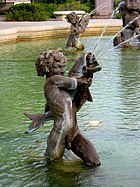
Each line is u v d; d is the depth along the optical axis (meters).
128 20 14.02
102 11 27.84
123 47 13.90
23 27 17.69
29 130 4.57
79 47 13.93
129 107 6.88
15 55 13.11
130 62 11.23
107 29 19.98
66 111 4.43
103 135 5.56
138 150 5.02
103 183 4.16
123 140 5.37
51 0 32.66
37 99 7.52
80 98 4.54
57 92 4.39
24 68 10.66
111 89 8.13
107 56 12.28
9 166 4.61
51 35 18.33
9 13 25.22
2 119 6.38
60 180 4.23
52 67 4.40
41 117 4.58
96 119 6.29
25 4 25.20
